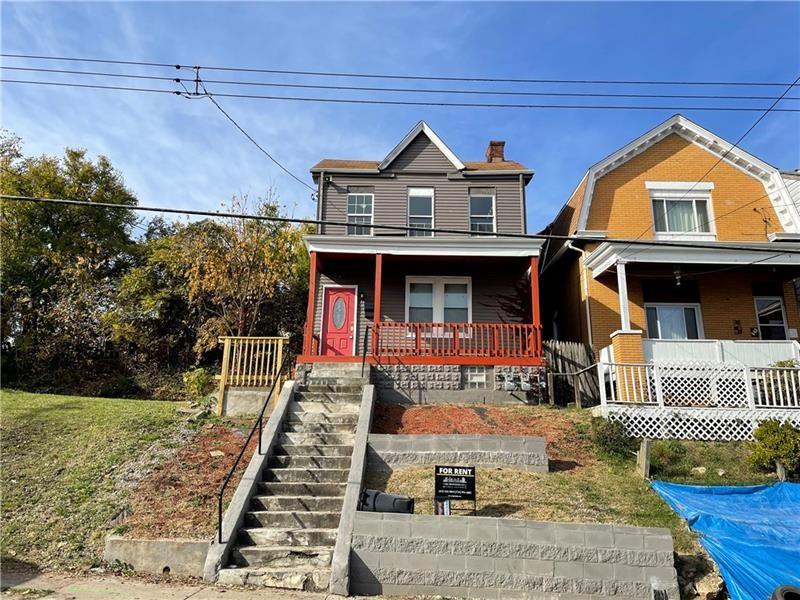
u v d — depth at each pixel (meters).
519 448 10.56
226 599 6.95
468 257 17.61
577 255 18.86
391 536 7.83
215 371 23.28
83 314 23.33
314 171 19.53
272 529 8.56
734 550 7.84
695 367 13.54
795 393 12.94
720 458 11.37
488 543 7.72
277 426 11.30
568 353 16.55
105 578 7.57
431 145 19.86
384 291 18.91
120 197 30.89
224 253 22.67
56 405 14.28
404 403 14.98
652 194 18.69
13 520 8.97
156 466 10.57
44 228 28.47
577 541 7.67
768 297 17.97
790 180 19.61
